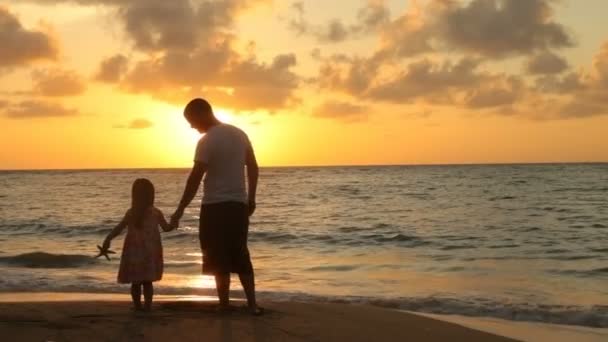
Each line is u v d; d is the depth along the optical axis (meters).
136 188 6.50
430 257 17.16
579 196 43.50
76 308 6.79
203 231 6.15
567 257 16.81
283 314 6.76
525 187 56.34
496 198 42.53
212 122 6.21
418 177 90.50
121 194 55.78
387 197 45.75
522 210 33.06
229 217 6.06
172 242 20.70
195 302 7.17
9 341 5.34
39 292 10.88
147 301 6.57
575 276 13.52
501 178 80.50
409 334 6.29
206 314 6.44
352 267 15.14
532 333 8.06
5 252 18.73
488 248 19.05
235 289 11.15
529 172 108.06
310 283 12.60
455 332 6.49
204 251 6.20
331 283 12.59
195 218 31.45
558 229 24.09
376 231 24.16
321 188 61.06
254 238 22.27
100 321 6.08
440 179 81.19
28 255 16.23
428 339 6.14
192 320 6.17
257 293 10.79
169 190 61.69
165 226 6.55
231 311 6.53
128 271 6.48
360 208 36.53
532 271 14.34
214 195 6.06
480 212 32.34
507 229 24.30
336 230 24.73
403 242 20.86
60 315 6.36
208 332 5.74
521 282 12.73
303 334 5.89
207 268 6.22
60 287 11.38
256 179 6.30
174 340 5.46
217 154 6.01
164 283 11.99
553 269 14.61
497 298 10.73
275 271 14.46
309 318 6.66
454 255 17.56
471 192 49.81
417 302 10.09
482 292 11.44
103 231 25.52
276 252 18.70
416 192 51.34
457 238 21.61
